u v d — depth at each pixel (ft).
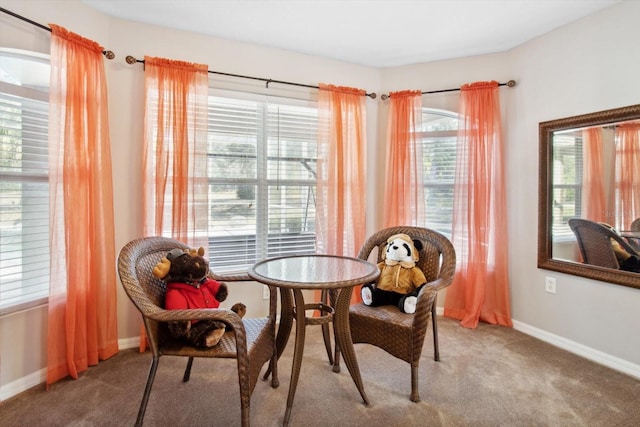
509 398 5.81
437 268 7.05
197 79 7.79
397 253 6.98
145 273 5.08
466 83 9.43
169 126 7.57
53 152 6.06
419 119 9.54
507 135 8.98
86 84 6.54
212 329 4.95
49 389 6.00
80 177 6.41
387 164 9.87
